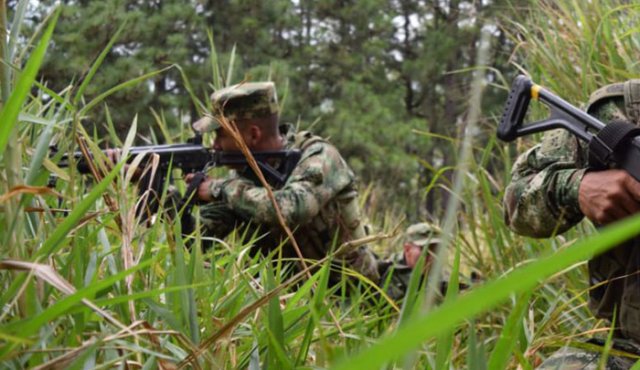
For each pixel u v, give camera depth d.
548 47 3.96
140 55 8.83
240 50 12.11
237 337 1.53
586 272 2.88
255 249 3.77
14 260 1.00
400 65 15.14
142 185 3.36
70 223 1.09
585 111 2.17
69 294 0.97
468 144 0.62
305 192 3.65
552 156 2.19
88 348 1.03
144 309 1.53
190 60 10.95
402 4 14.80
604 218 1.95
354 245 1.47
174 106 9.34
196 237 1.62
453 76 12.74
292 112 12.58
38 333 1.14
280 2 12.32
